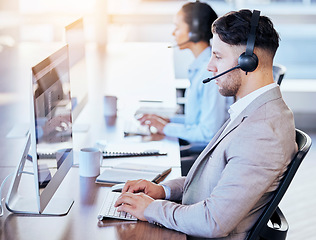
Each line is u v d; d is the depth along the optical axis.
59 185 1.68
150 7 4.89
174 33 2.83
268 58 1.49
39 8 4.94
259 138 1.41
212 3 5.04
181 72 4.76
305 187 3.66
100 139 2.38
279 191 1.42
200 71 2.64
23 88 3.36
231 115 1.57
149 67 3.77
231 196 1.39
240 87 1.52
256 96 1.50
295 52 5.18
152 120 2.54
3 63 4.02
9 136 2.44
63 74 1.76
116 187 1.77
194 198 1.60
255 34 1.46
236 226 1.46
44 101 1.49
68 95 1.83
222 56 1.52
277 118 1.44
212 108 2.52
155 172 1.93
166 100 3.04
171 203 1.52
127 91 3.20
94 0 4.72
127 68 3.77
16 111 2.86
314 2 5.04
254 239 1.46
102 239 1.40
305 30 5.11
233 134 1.48
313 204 3.40
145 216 1.51
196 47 2.77
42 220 1.52
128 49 4.46
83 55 2.64
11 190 1.59
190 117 2.68
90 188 1.79
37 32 4.99
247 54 1.46
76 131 2.50
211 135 2.51
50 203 1.63
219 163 1.51
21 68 3.88
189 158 2.56
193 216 1.43
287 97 4.87
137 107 2.91
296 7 5.02
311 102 4.86
